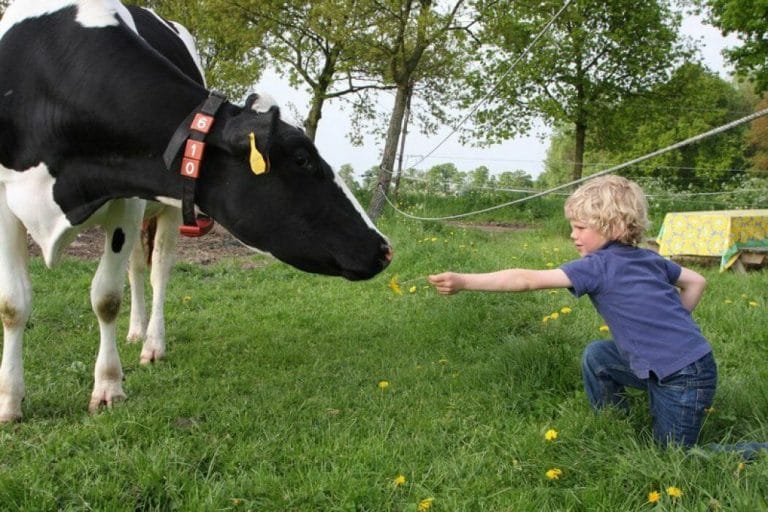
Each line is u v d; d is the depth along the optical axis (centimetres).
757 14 1639
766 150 3081
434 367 395
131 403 333
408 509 230
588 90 1959
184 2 1459
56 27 316
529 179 2419
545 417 315
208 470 259
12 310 318
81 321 526
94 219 328
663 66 1952
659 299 260
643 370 259
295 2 1246
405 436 295
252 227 291
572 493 234
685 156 2511
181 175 287
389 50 1231
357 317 542
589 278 261
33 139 307
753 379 335
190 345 468
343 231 295
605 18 1920
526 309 500
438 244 830
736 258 730
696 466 240
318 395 351
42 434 295
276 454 277
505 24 1187
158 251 448
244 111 279
